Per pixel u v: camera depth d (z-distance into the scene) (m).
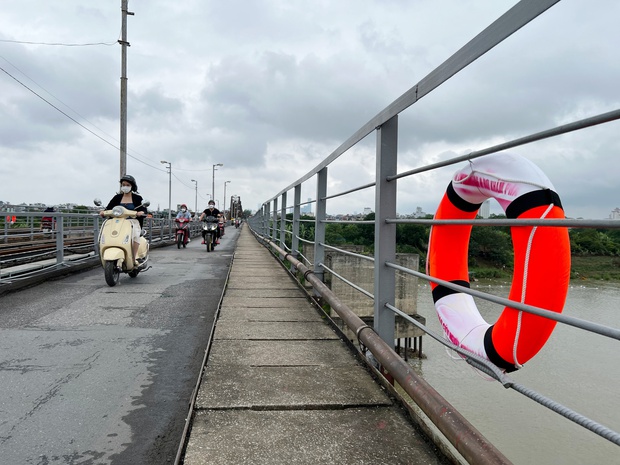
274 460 2.05
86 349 3.88
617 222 1.24
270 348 3.83
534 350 1.98
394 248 3.27
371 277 15.56
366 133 3.68
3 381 3.13
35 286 7.01
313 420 2.48
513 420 11.94
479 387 14.02
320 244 6.24
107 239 6.98
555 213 1.92
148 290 6.82
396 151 3.28
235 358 3.55
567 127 1.46
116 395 2.92
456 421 1.95
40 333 4.36
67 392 2.96
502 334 2.10
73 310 5.36
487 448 1.73
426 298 22.19
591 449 10.73
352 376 3.17
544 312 1.55
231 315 5.07
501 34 1.74
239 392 2.85
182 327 4.66
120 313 5.25
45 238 13.64
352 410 2.62
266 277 8.30
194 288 7.05
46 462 2.11
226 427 2.38
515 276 2.06
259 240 21.64
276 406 2.64
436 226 2.84
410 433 2.34
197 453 2.11
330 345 3.94
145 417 2.60
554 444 10.77
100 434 2.40
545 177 2.06
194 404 2.65
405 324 15.99
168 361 3.60
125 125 18.70
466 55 1.98
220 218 17.59
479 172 2.35
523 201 2.03
